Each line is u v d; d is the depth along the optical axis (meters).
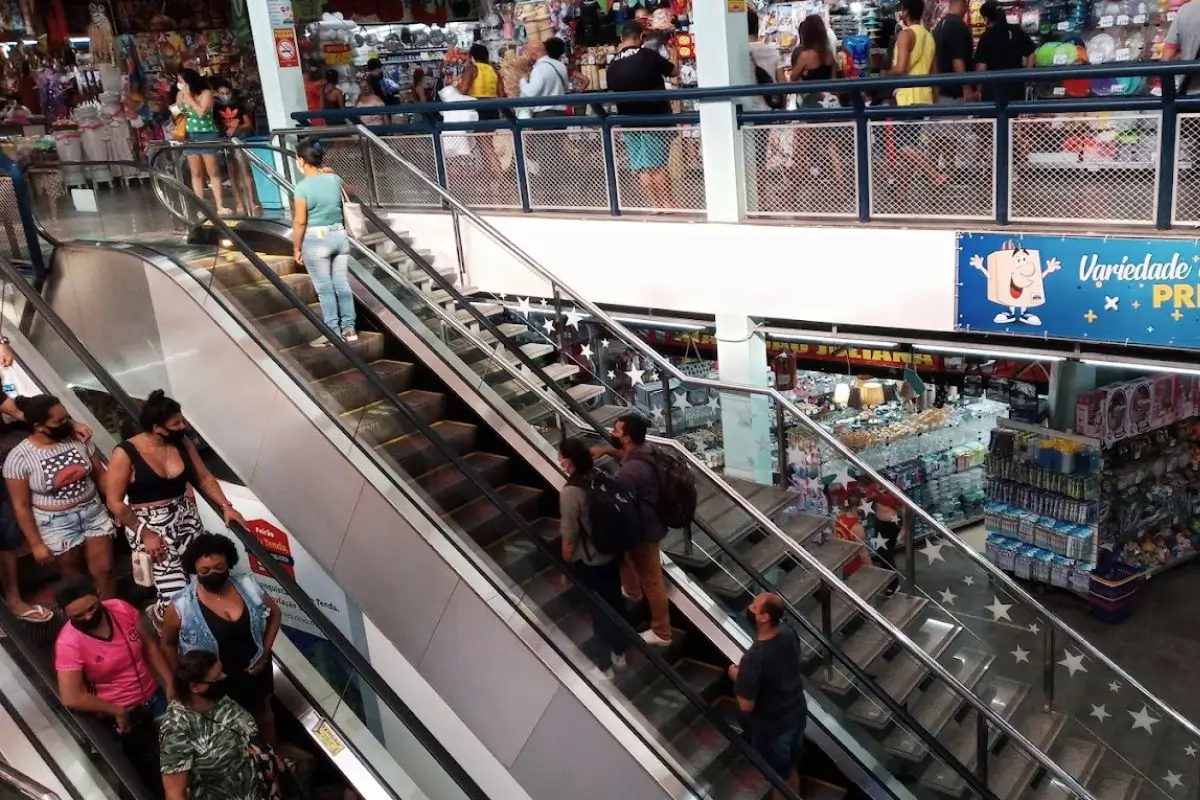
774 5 9.75
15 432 5.57
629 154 8.24
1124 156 6.17
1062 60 8.23
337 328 7.19
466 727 7.01
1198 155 5.91
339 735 5.16
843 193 7.35
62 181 7.88
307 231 6.92
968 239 6.70
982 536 11.46
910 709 6.57
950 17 7.70
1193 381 10.34
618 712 5.89
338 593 7.71
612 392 7.95
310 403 6.59
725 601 6.76
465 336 7.61
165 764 4.12
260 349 6.71
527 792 6.42
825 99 8.93
